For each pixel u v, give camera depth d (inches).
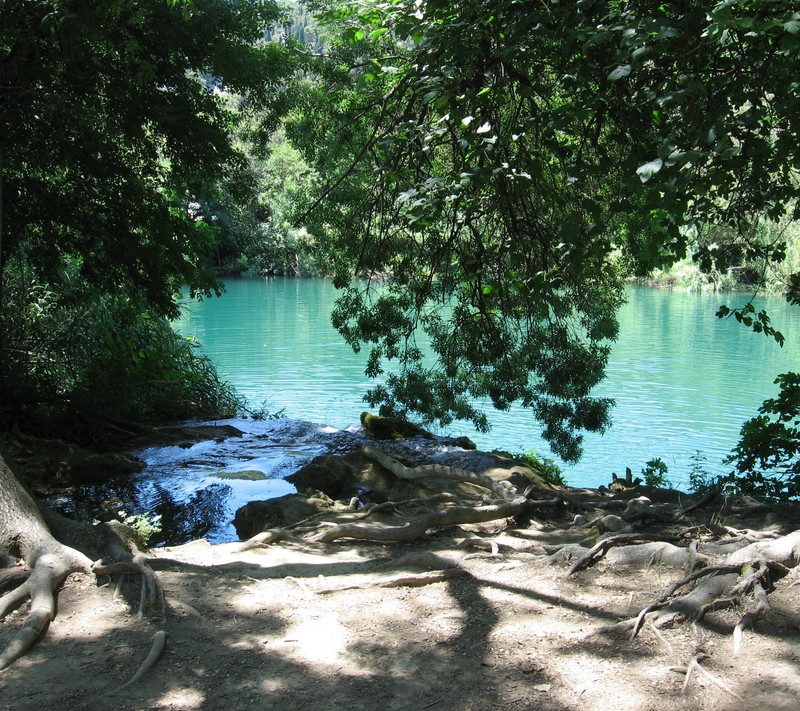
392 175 307.1
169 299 568.7
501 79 264.7
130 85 470.3
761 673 157.9
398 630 183.5
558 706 149.7
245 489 422.3
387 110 392.5
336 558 243.9
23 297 604.7
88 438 525.7
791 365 1016.9
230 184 544.4
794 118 213.0
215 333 1354.6
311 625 186.2
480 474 350.3
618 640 174.1
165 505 396.5
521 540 255.3
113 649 173.9
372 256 472.4
